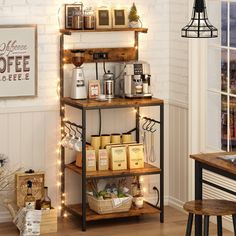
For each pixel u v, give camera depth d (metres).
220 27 7.01
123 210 7.14
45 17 7.17
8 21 7.07
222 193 6.96
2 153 7.16
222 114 7.06
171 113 7.64
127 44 7.47
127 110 7.53
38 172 7.10
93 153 7.08
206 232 5.56
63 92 7.27
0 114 7.12
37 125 7.25
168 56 7.62
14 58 7.08
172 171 7.69
